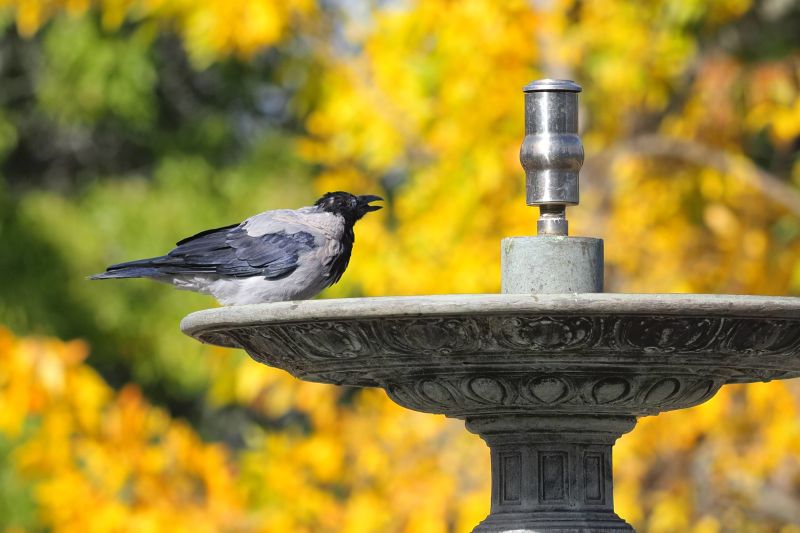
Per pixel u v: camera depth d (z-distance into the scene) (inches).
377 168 576.7
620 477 538.9
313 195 924.0
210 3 550.0
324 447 537.6
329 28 575.5
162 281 404.2
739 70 557.3
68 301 908.0
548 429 333.4
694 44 597.0
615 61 547.8
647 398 317.4
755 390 508.4
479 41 530.9
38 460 491.5
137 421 502.3
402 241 563.5
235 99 984.3
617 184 563.5
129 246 909.2
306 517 526.9
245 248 397.1
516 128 540.7
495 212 546.3
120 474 493.0
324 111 577.6
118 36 902.4
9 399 478.9
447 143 543.8
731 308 287.7
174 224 911.7
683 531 556.1
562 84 335.9
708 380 319.9
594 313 285.7
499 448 340.8
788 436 509.7
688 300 286.2
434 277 543.2
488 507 513.3
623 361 303.6
